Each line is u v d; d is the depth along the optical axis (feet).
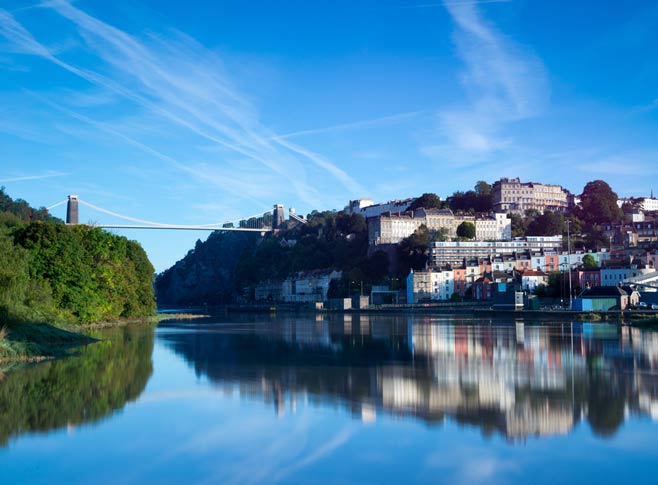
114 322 421.18
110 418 112.37
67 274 330.13
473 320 466.70
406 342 260.83
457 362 186.29
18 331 228.22
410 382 147.54
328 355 211.00
